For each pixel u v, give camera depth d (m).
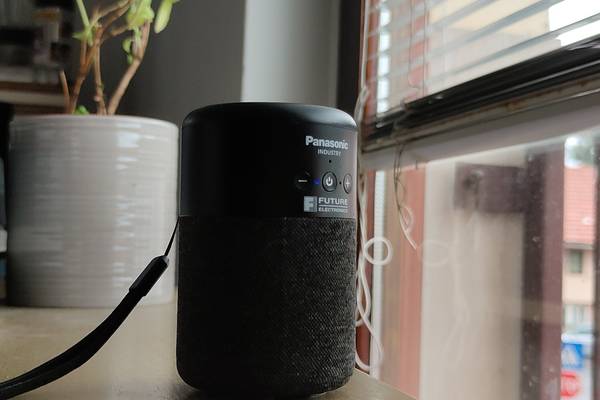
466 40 0.75
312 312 0.39
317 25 1.04
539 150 0.71
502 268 0.75
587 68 0.55
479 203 0.80
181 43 1.25
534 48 0.69
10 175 0.88
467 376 0.80
